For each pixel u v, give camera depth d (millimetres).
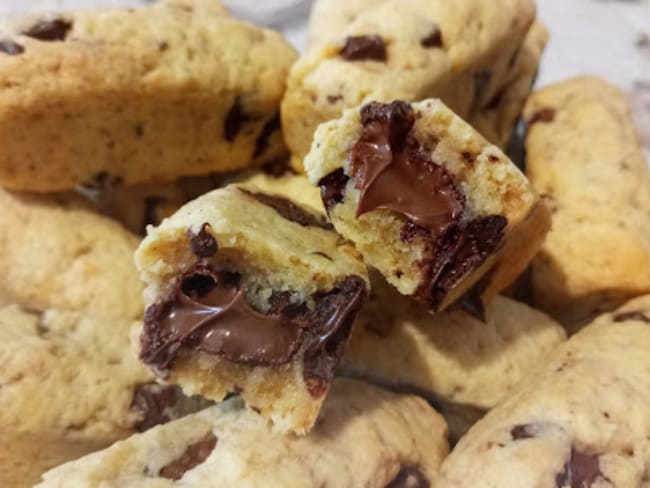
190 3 143
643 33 195
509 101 150
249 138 130
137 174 130
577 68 187
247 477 88
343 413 101
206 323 92
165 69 115
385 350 113
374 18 121
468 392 114
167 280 93
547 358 117
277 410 95
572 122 144
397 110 93
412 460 101
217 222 88
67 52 110
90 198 134
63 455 105
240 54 123
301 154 130
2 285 123
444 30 122
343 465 94
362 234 98
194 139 127
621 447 95
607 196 130
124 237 130
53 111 113
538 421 97
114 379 107
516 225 98
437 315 116
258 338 93
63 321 113
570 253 129
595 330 118
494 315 121
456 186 96
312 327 94
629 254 125
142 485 88
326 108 117
